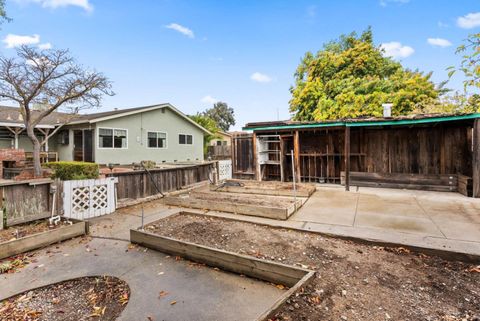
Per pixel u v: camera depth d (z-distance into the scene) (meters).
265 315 1.91
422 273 2.73
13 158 10.52
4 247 3.38
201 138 19.06
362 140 8.48
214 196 6.57
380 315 2.02
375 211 5.08
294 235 3.97
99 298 2.54
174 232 4.19
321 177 9.04
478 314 2.03
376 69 18.83
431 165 7.57
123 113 13.45
